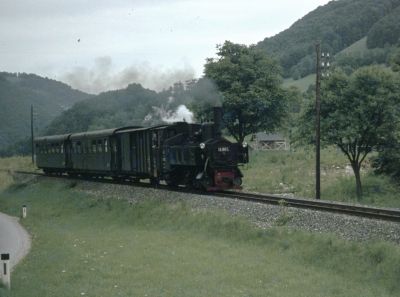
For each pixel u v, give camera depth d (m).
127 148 32.72
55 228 24.61
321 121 34.12
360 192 33.38
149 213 24.44
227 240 18.33
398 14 147.38
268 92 44.72
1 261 13.58
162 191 26.62
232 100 44.38
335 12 192.25
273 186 38.50
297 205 19.94
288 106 46.91
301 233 16.72
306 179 40.38
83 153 39.97
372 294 12.23
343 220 16.55
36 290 12.44
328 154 51.53
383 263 13.44
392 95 32.75
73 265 15.20
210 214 20.80
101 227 24.38
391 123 32.97
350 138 33.19
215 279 13.42
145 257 16.00
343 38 179.88
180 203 23.45
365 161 43.59
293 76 146.38
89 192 33.38
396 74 34.19
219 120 26.28
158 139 28.56
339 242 15.16
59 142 44.75
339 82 34.62
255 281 13.24
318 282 13.20
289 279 13.48
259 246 17.17
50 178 43.97
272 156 54.97
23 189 44.38
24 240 21.39
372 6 184.75
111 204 28.38
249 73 45.56
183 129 28.30
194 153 25.19
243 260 15.41
